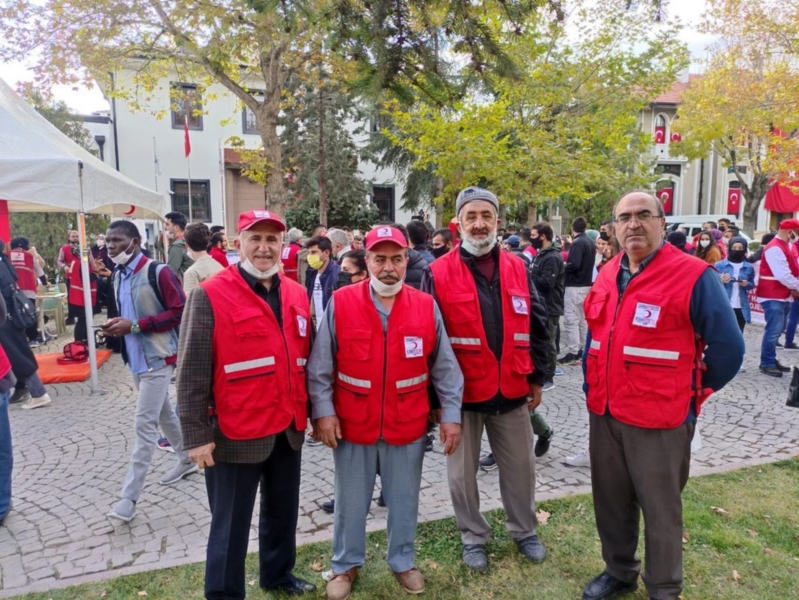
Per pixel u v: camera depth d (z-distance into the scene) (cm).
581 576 287
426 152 1216
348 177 2103
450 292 289
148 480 412
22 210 1003
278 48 1144
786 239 675
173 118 2136
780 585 273
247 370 239
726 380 233
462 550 311
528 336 296
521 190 1187
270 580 273
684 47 1293
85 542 327
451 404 272
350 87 339
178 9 1082
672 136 3041
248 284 248
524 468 302
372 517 355
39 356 820
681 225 2153
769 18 1437
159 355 360
